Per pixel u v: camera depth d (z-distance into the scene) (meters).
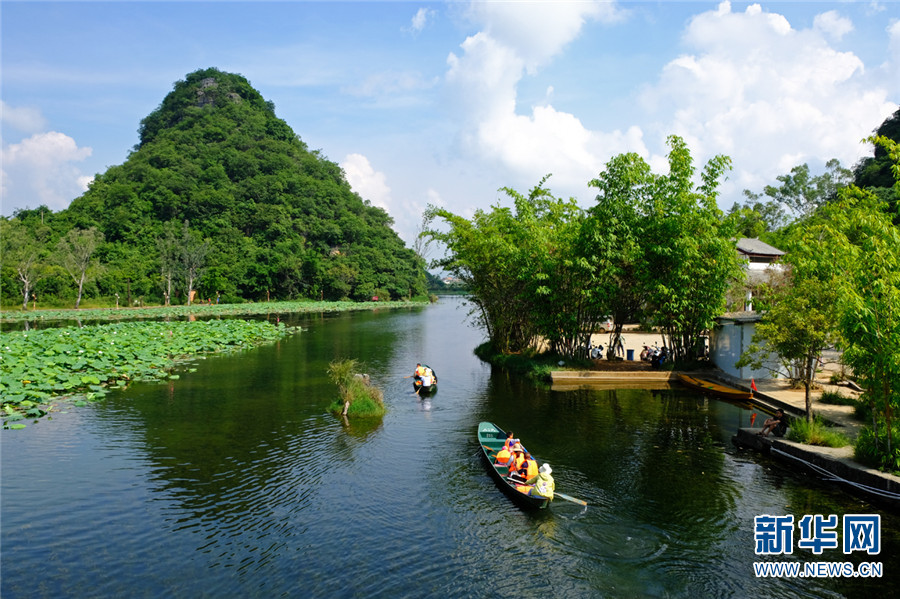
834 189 71.75
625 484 14.20
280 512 12.51
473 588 9.62
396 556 10.66
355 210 158.00
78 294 79.31
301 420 19.98
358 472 14.97
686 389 25.97
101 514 12.27
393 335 51.25
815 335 15.45
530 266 29.06
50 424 18.98
